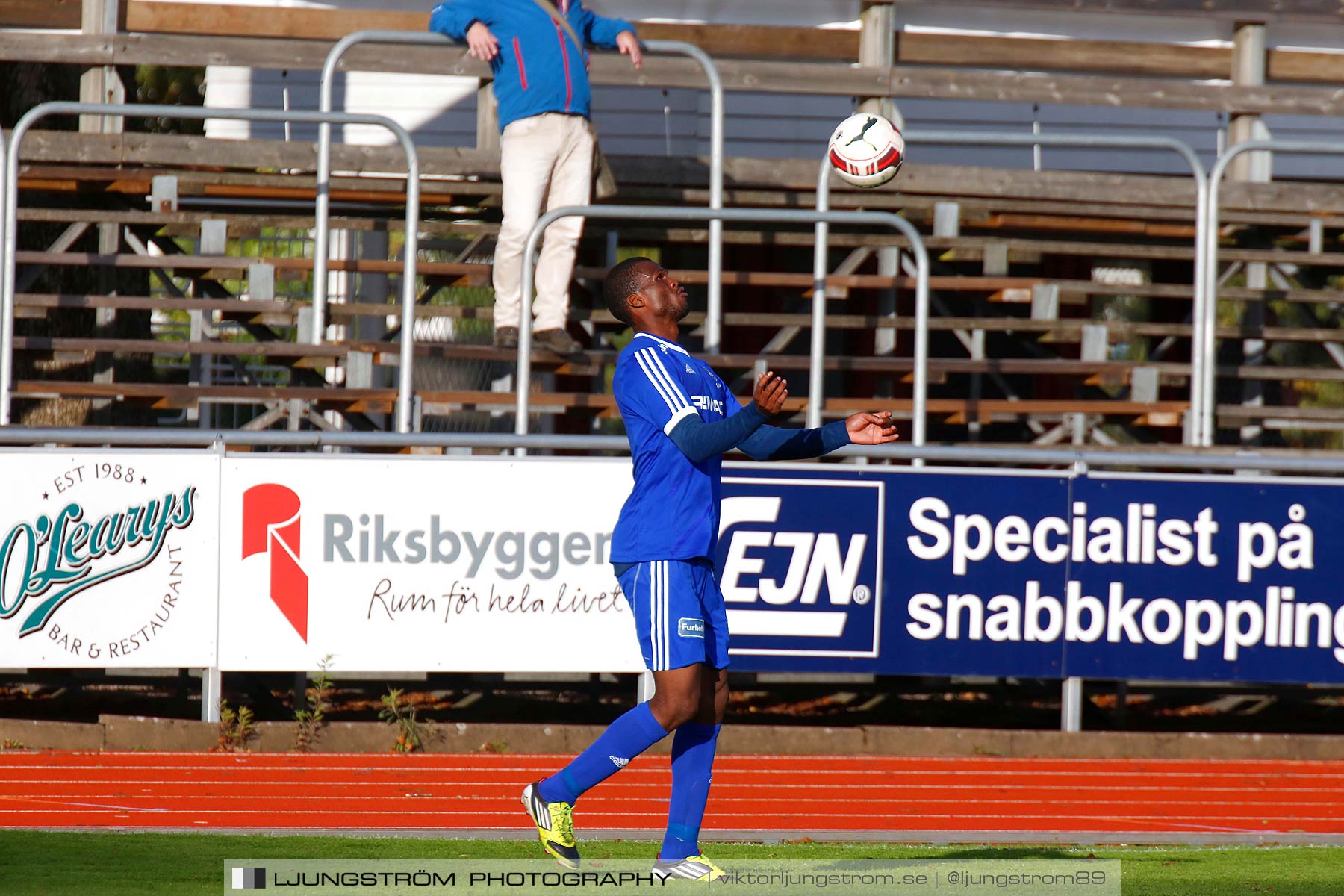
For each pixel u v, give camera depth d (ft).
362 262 105.70
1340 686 102.22
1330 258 122.01
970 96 127.13
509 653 78.59
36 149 112.06
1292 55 139.44
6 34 114.73
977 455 81.25
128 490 77.30
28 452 76.84
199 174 113.19
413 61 120.26
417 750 80.43
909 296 136.87
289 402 97.66
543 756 79.25
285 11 124.47
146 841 54.80
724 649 48.19
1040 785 76.84
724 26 131.85
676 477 47.03
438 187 116.16
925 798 73.36
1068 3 134.00
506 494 78.74
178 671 92.63
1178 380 112.47
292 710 90.53
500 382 104.22
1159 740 84.17
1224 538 81.97
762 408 43.83
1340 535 82.58
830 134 138.82
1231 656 81.97
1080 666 81.41
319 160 97.50
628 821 65.67
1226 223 127.65
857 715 98.78
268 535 77.87
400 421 88.38
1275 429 150.41
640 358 47.83
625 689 97.50
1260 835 65.67
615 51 123.85
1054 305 113.70
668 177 119.96
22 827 59.52
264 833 58.70
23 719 87.10
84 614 76.95
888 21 128.57
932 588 80.59
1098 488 81.61
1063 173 127.44
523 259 95.30
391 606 78.23
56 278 130.52
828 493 80.02
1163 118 140.26
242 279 111.86
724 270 138.92
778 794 73.26
